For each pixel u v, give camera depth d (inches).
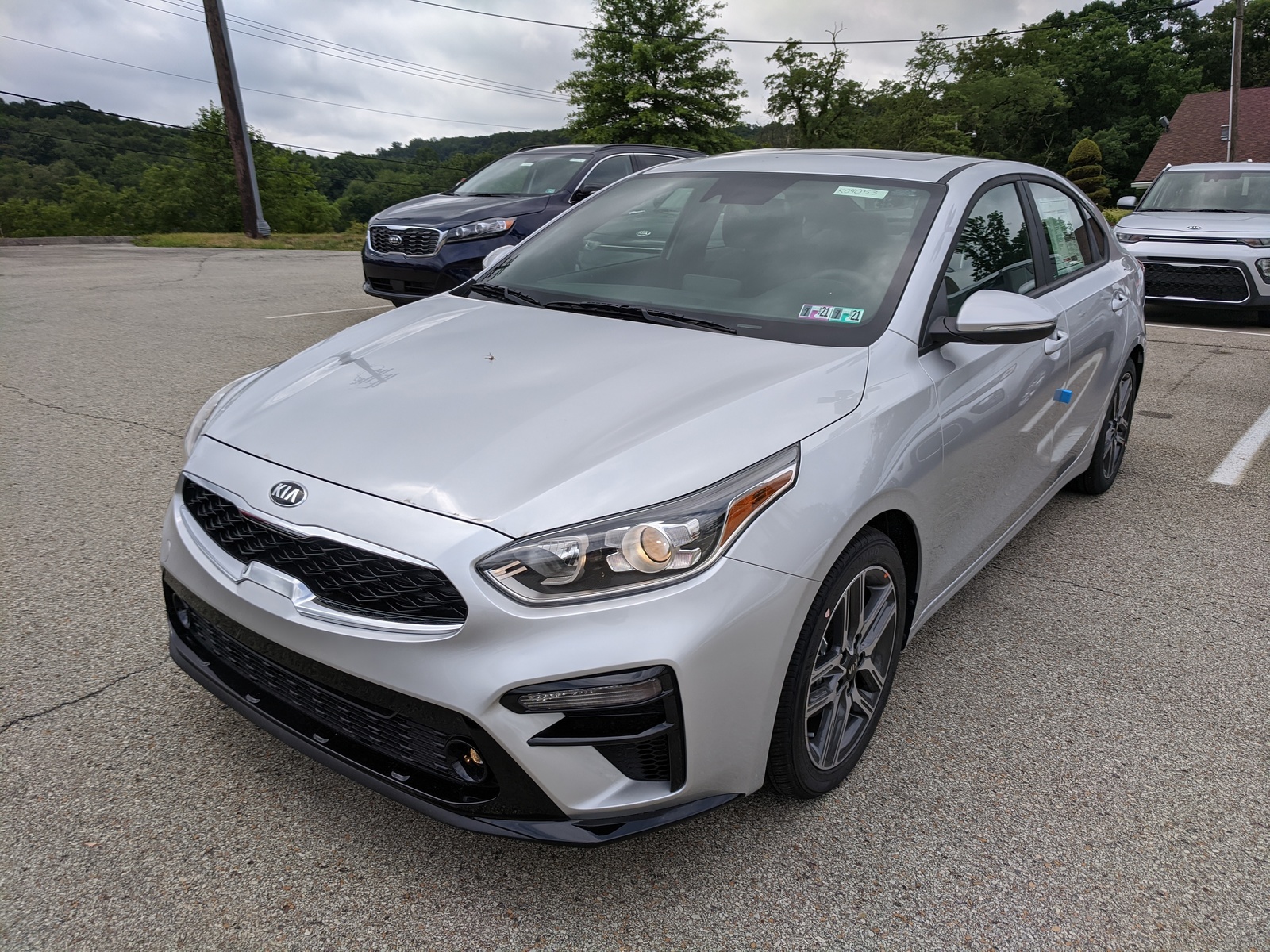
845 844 84.0
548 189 329.1
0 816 81.8
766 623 73.3
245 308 348.5
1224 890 79.8
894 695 109.3
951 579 110.6
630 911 75.4
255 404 91.4
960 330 96.4
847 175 122.2
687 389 84.9
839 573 81.0
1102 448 168.6
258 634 75.6
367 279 314.5
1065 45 2780.5
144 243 676.7
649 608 68.5
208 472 82.7
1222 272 357.4
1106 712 106.5
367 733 74.8
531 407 82.3
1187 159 1546.5
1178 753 99.3
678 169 139.0
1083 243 156.9
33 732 93.7
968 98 2551.7
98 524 144.3
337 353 102.7
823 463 79.4
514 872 79.0
